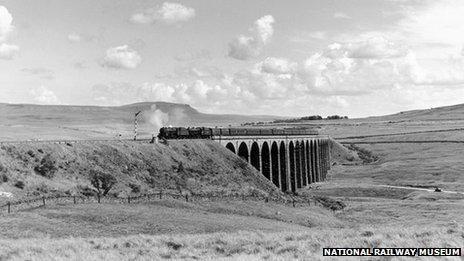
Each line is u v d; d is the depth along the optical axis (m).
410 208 78.31
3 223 40.66
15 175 54.94
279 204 68.06
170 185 68.44
